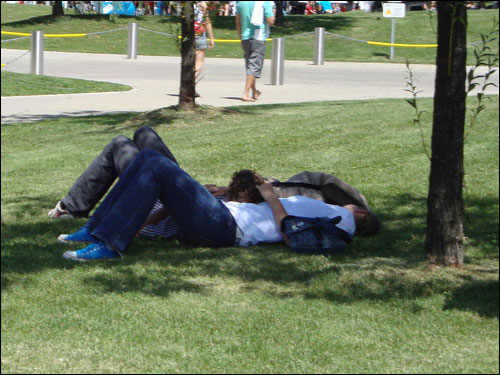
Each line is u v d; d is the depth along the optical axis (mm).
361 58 26000
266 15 15281
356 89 18188
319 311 4719
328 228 5941
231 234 6035
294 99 16094
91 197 7051
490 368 3922
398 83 19531
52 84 18547
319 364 3965
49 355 4043
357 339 4293
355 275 5270
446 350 4160
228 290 5125
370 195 7914
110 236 5691
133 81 20125
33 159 10008
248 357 4039
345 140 10453
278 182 6453
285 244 6215
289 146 10250
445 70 5172
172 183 5773
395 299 4918
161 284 5219
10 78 19016
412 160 9320
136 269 5520
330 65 24141
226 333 4355
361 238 6496
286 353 4094
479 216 7109
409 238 6473
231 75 21094
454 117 5242
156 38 30141
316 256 5875
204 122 12055
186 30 12375
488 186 8094
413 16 33781
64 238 6215
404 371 3885
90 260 5742
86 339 4258
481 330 4438
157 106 15398
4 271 5477
